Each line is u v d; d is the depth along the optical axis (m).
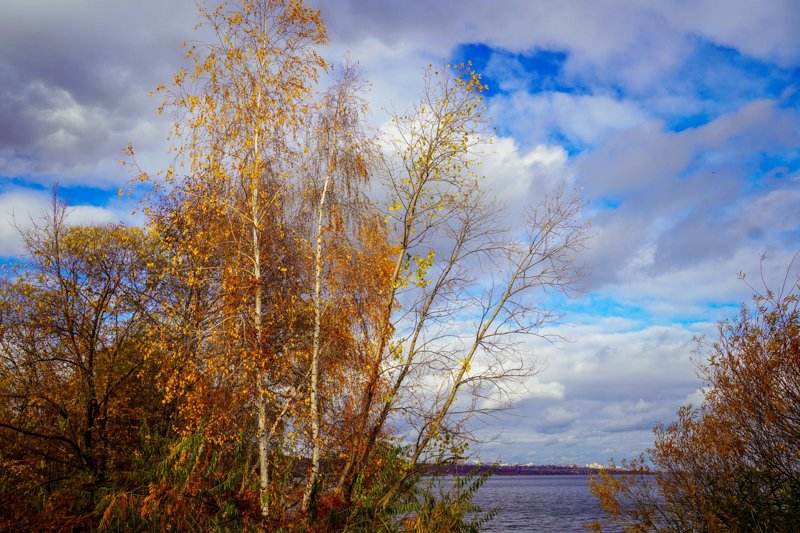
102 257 20.44
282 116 16.25
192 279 16.28
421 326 16.53
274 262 16.48
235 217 16.30
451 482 14.67
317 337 15.64
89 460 17.92
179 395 16.53
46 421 19.12
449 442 15.09
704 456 13.39
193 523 12.70
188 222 15.94
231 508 13.15
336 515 13.93
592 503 73.00
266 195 15.98
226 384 15.72
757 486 12.23
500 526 40.31
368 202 16.92
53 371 19.88
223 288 15.96
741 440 12.84
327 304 16.12
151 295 20.28
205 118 15.71
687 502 13.86
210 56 15.95
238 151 16.06
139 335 20.28
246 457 16.02
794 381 11.70
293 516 14.12
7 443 17.58
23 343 19.59
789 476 11.72
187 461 13.88
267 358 14.98
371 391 15.48
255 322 15.46
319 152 16.72
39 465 17.73
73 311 19.61
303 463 15.91
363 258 16.44
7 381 18.97
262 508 13.75
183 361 16.67
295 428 15.83
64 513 14.09
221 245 16.20
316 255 16.19
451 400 15.65
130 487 15.52
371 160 17.00
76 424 18.97
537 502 76.38
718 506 12.44
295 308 16.23
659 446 14.34
